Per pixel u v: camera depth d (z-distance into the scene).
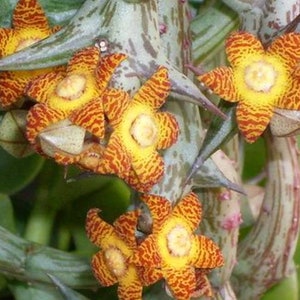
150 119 0.24
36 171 0.35
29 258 0.32
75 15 0.25
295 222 0.33
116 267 0.26
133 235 0.26
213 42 0.29
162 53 0.25
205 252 0.26
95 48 0.24
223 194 0.30
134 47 0.24
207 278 0.30
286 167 0.33
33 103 0.28
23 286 0.33
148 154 0.24
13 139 0.28
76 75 0.24
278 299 0.36
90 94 0.24
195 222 0.26
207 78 0.25
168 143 0.25
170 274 0.26
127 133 0.24
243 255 0.34
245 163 0.39
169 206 0.26
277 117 0.25
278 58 0.25
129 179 0.25
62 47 0.24
